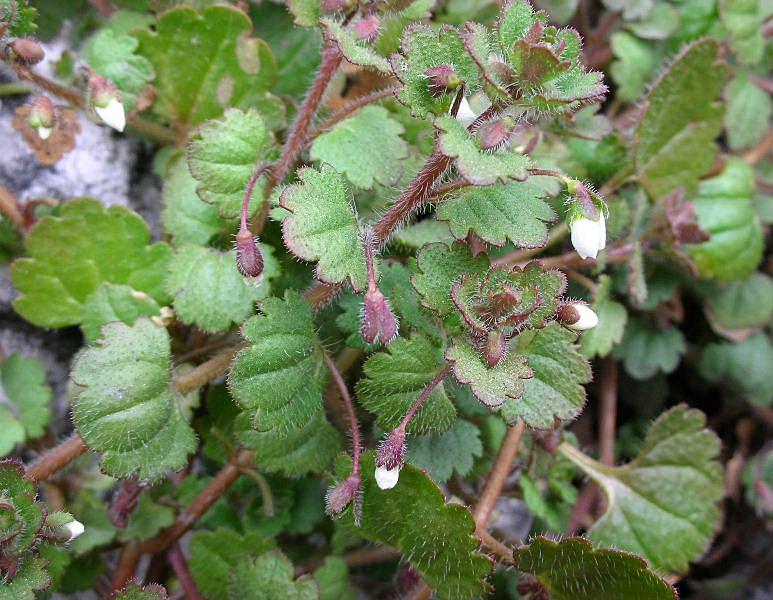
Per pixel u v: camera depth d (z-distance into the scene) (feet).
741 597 0.45
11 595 0.26
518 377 0.27
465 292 0.28
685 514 0.37
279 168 0.31
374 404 0.29
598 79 0.26
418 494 0.28
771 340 0.45
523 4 0.26
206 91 0.36
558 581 0.30
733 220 0.42
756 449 0.46
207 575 0.33
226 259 0.31
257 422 0.28
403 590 0.34
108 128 0.38
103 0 0.38
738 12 0.44
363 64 0.28
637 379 0.45
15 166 0.36
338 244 0.27
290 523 0.36
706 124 0.39
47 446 0.36
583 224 0.26
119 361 0.28
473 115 0.27
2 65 0.36
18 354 0.35
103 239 0.33
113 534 0.33
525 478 0.35
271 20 0.39
